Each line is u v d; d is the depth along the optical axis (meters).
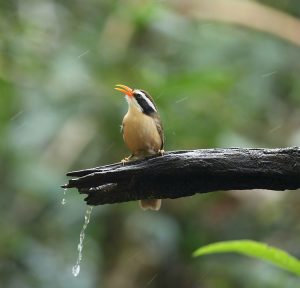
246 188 7.23
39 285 13.91
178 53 15.83
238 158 7.08
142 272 13.98
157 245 13.98
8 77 14.45
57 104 13.70
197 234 14.09
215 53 15.88
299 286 13.00
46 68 14.32
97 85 13.59
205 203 14.32
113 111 13.33
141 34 15.60
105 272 14.09
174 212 14.27
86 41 14.79
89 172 7.39
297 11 16.97
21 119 13.95
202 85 13.20
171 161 7.11
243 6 14.70
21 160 13.67
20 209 14.32
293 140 14.09
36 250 14.11
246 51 15.97
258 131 14.84
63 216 13.78
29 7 15.73
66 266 14.09
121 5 15.34
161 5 15.34
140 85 13.22
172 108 13.22
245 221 14.16
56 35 15.41
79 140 13.78
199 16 15.09
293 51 16.09
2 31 14.84
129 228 13.92
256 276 13.23
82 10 16.19
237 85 14.79
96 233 13.93
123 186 7.25
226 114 13.93
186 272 14.01
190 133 13.31
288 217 14.21
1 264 13.96
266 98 15.27
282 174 7.07
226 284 13.67
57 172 13.62
